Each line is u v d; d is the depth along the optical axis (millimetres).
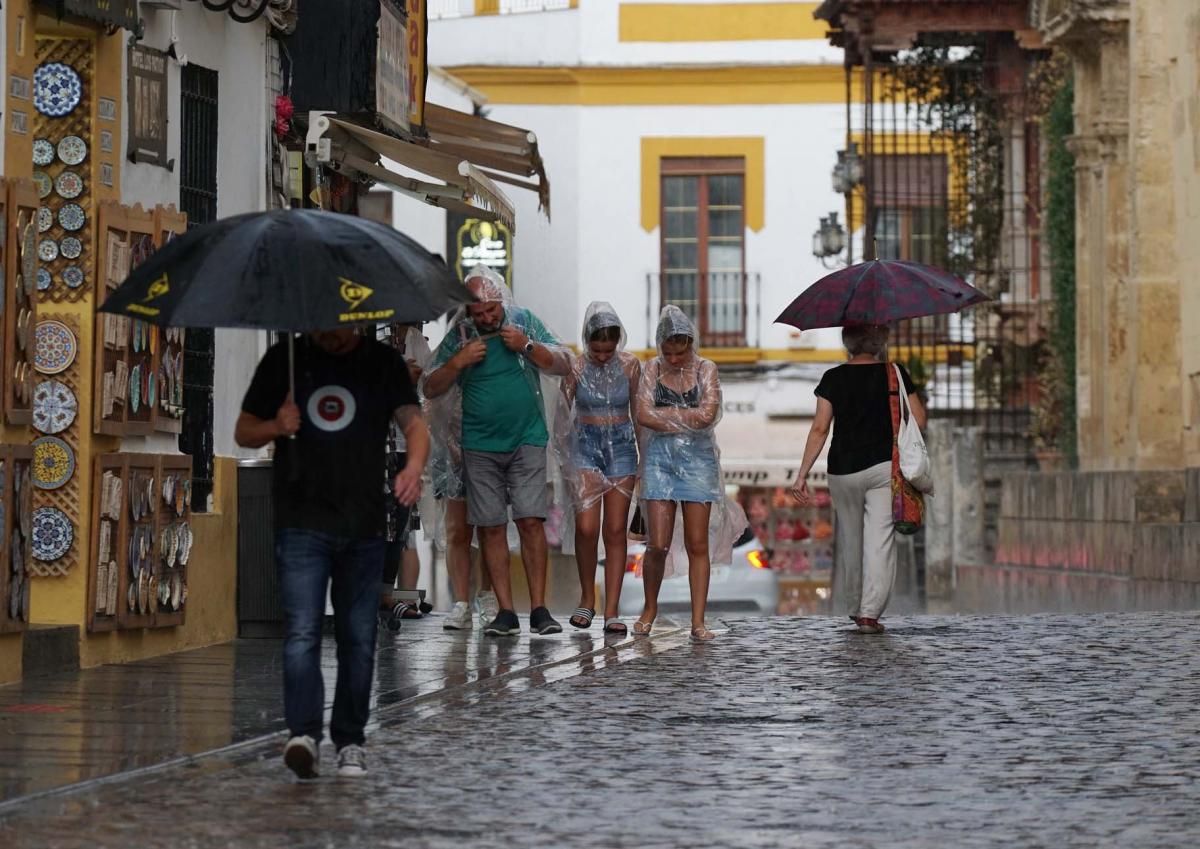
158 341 24594
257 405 16281
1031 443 57750
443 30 75750
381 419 16328
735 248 75062
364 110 31062
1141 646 25641
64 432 23172
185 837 13914
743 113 74938
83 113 23250
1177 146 41250
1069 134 53344
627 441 27625
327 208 32156
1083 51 50250
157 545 24484
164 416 24859
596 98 75000
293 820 14516
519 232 74625
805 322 27766
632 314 74938
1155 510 38906
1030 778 16312
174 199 25859
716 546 27984
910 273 27969
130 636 24250
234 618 27125
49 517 23172
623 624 27688
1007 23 57469
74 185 23203
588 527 27703
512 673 22875
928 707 20234
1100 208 49688
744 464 73438
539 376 27406
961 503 52094
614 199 74938
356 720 16422
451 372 26156
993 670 23219
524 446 26844
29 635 22312
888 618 30266
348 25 30656
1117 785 16000
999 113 60969
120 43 23844
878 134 73375
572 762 17000
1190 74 40469
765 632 27906
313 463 16156
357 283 15398
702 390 26875
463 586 28344
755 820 14602
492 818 14641
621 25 74938
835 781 16172
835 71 74688
